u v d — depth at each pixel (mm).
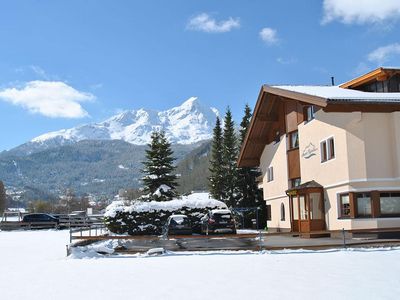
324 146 30812
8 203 162500
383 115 27250
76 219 61219
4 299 12492
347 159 27422
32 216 60531
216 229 35281
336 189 29047
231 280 14461
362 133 26984
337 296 11617
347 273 15062
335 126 28891
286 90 31922
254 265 17750
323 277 14445
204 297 11977
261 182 43469
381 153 27000
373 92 30188
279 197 38281
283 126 37125
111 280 15156
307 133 32844
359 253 20375
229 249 23312
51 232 50094
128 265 19047
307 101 28734
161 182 56969
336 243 24984
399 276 14328
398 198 27047
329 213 29969
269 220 41188
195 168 155250
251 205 55719
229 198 58875
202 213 41875
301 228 31969
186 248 26234
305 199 32375
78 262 20703
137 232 41000
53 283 14891
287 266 17156
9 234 47562
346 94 28438
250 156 43375
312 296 11719
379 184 26750
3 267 19500
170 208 41594
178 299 11836
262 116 38594
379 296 11492
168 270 17125
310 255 20359
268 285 13406
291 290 12555
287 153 36375
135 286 13898
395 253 20109
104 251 23422
